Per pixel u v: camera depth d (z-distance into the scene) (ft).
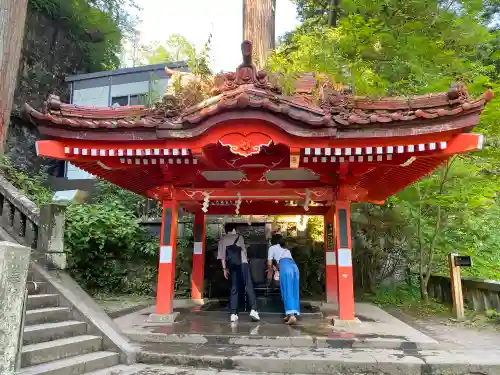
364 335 17.84
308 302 28.04
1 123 24.39
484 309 25.85
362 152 17.72
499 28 51.19
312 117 17.66
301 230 36.65
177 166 21.59
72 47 58.85
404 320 24.82
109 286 34.01
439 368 14.53
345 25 33.60
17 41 25.32
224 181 23.49
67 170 51.26
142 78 48.91
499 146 28.81
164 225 22.02
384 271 34.73
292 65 27.30
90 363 14.64
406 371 14.56
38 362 13.73
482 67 32.83
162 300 21.22
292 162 18.56
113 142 18.57
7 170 31.53
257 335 17.63
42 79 53.06
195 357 15.47
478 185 28.73
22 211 22.08
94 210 33.40
